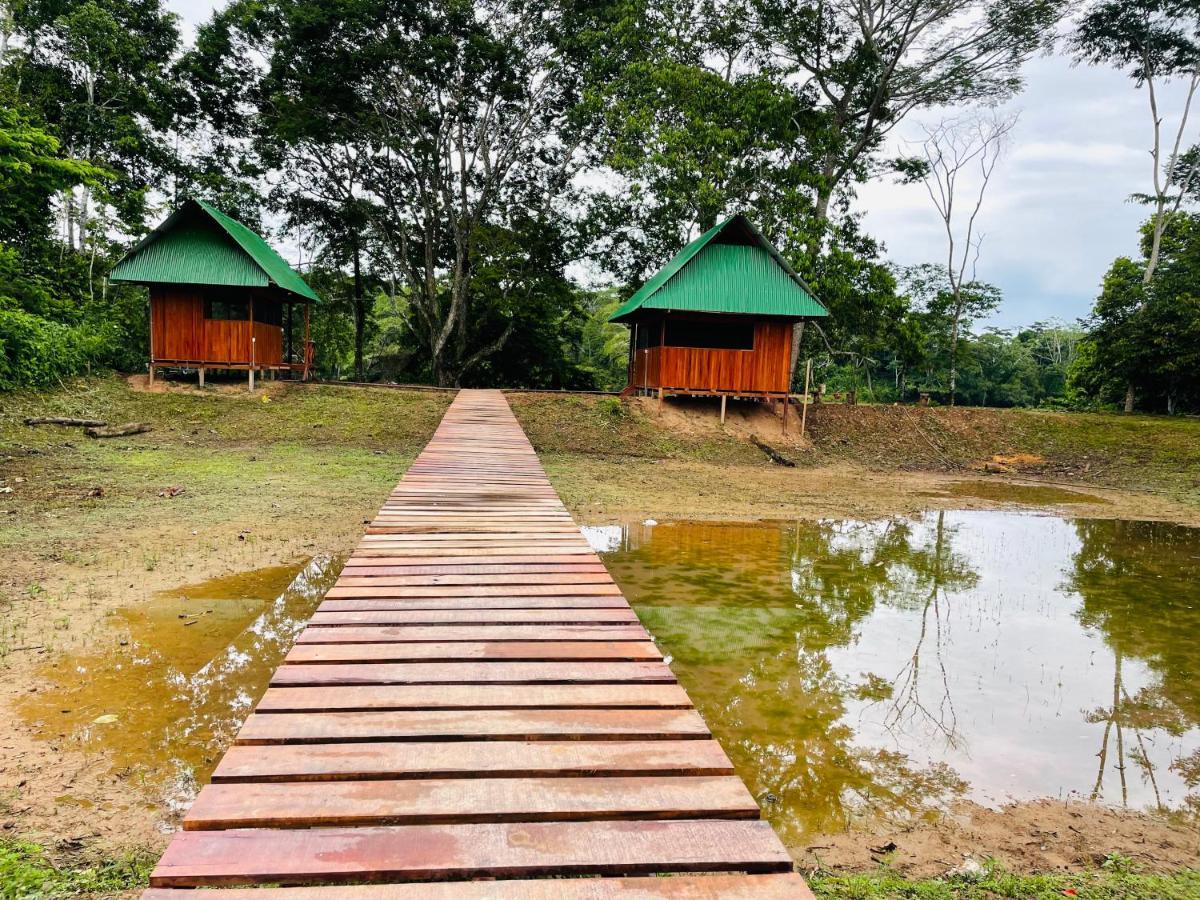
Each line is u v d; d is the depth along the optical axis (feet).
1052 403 104.01
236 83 80.53
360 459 46.01
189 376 62.44
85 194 71.82
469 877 5.98
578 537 19.39
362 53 74.13
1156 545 35.42
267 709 9.16
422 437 53.36
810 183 67.21
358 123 79.92
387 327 125.90
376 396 60.59
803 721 15.39
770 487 47.29
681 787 7.48
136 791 11.37
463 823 6.78
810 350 80.18
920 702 16.61
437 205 90.12
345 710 9.20
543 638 12.08
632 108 71.61
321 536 27.84
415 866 5.97
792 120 70.64
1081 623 22.90
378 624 12.65
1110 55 81.41
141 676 15.53
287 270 68.44
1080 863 10.89
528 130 87.35
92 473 37.35
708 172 67.97
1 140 51.52
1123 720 16.11
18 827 10.30
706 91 68.39
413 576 15.70
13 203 57.57
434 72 77.87
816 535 34.53
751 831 6.70
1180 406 74.84
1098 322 94.58
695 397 66.39
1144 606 24.93
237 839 6.35
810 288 66.85
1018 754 14.39
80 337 57.11
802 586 25.63
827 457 59.77
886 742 14.65
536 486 26.50
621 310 68.39
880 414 67.77
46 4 71.05
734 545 31.65
